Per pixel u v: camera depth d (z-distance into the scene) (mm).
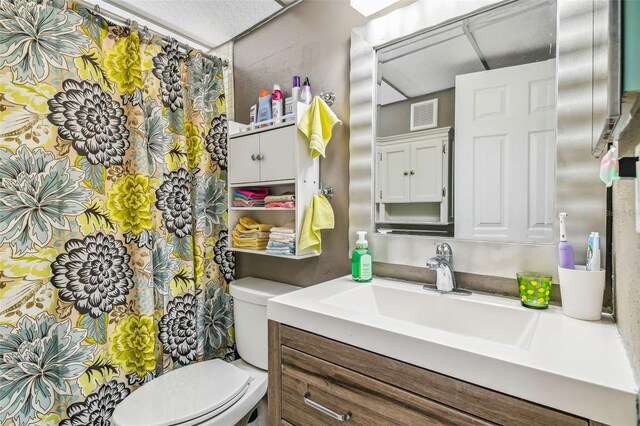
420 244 1099
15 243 1107
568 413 481
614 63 317
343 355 739
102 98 1335
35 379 1129
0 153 1084
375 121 1214
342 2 1317
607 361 530
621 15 316
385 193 1191
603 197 777
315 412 794
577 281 739
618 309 662
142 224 1388
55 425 1161
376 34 1196
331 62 1353
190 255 1560
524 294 836
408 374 639
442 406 598
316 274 1420
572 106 820
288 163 1305
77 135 1248
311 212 1279
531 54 903
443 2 1043
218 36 1758
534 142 897
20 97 1123
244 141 1502
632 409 437
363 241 1158
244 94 1734
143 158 1405
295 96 1363
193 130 1614
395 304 1038
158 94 1463
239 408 1127
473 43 1005
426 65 1101
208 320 1666
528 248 894
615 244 698
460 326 908
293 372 847
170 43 1539
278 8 1510
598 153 623
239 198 1544
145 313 1375
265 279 1630
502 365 535
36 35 1157
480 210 990
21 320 1111
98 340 1281
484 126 984
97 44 1321
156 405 1056
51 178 1184
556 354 556
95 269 1283
